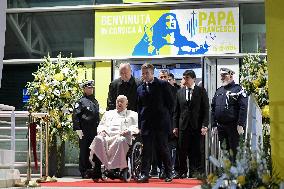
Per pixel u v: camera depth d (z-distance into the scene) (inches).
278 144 240.4
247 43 611.2
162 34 627.2
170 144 484.7
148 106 405.4
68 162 591.5
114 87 451.8
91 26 641.6
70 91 522.9
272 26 243.6
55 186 381.7
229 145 438.6
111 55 635.5
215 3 616.4
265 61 506.3
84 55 640.4
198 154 452.4
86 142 507.8
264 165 215.0
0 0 308.5
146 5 629.6
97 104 512.1
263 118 473.7
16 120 585.3
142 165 410.6
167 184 388.5
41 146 474.6
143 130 406.6
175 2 623.2
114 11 637.9
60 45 645.3
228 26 613.6
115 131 437.4
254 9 611.8
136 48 631.8
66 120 524.4
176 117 455.5
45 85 519.2
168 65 623.5
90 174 438.9
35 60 642.8
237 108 434.9
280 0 242.7
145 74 406.9
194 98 449.1
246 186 207.0
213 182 212.8
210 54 614.2
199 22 619.2
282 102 240.8
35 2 647.8
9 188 372.2
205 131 447.2
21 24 649.6
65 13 646.5
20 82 643.5
